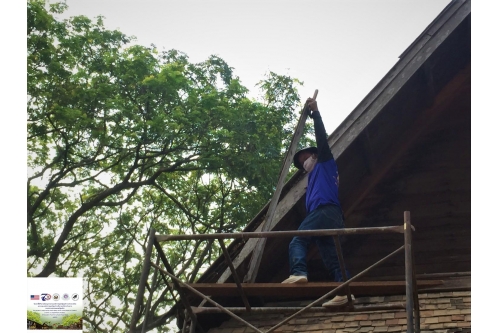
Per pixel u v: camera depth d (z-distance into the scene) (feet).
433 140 25.03
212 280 21.09
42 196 58.95
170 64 59.41
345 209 24.29
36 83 57.67
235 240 20.97
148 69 59.88
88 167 64.75
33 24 57.62
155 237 17.30
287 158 20.24
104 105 57.36
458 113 25.17
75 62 60.95
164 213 68.49
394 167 24.81
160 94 57.57
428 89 23.72
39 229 66.54
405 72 22.65
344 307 18.51
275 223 21.12
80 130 58.29
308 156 21.39
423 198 24.14
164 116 55.83
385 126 23.67
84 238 66.49
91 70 60.54
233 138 57.67
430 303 21.02
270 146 58.54
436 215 23.75
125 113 56.24
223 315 22.40
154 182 60.18
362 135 22.39
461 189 24.08
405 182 24.52
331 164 19.92
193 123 55.98
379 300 21.54
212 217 65.05
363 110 22.34
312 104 20.02
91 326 61.82
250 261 20.53
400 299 21.38
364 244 23.71
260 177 57.36
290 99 64.54
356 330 20.72
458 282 21.40
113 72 60.18
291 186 21.70
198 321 22.09
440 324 20.25
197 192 66.23
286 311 18.75
